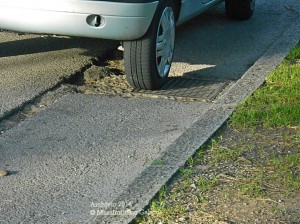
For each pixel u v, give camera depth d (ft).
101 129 12.79
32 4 13.55
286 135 12.14
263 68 15.60
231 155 11.34
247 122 12.59
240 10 20.27
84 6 13.35
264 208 9.84
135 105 13.94
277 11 21.74
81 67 15.93
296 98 13.74
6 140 12.32
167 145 12.12
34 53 16.83
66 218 9.85
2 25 13.94
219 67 16.40
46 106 13.84
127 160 11.59
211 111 13.10
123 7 13.35
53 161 11.56
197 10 16.74
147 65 14.11
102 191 10.58
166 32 14.58
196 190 10.28
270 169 10.94
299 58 16.53
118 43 17.47
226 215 9.64
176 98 14.35
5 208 10.11
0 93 14.25
